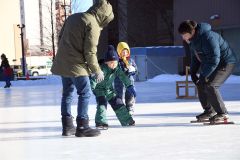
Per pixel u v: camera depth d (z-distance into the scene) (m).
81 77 5.16
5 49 84.62
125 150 4.25
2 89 20.45
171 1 33.34
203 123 6.04
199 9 24.84
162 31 34.59
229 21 23.05
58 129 6.09
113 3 36.03
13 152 4.42
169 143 4.54
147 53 22.94
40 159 4.02
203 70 5.71
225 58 5.84
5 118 7.82
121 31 35.38
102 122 5.86
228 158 3.73
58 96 13.84
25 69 40.56
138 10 34.84
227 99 10.26
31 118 7.66
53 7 45.22
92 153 4.17
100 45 36.44
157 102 10.16
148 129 5.68
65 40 5.08
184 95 11.73
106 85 5.99
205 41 5.61
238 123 5.98
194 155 3.89
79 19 5.00
